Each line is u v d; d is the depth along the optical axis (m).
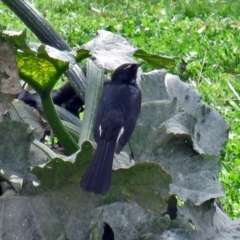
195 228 5.81
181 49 18.33
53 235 5.49
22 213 5.50
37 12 6.86
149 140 6.21
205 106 6.85
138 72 6.95
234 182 11.66
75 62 5.86
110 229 5.88
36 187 5.53
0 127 5.55
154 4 22.98
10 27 17.67
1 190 5.92
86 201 5.54
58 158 5.42
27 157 5.60
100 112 6.09
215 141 6.75
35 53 5.82
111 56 6.09
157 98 6.82
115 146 5.72
